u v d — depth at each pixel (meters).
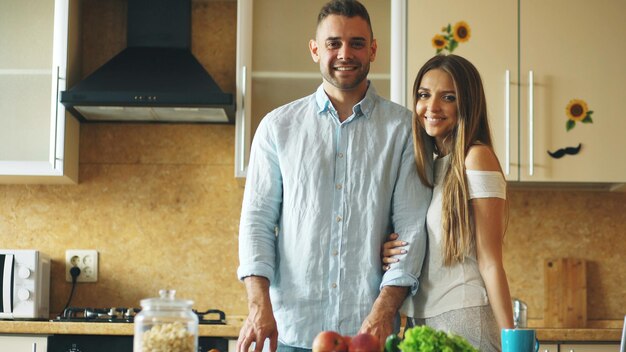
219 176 4.32
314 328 2.45
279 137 2.56
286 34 4.10
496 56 3.98
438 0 3.99
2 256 3.92
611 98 3.98
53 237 4.28
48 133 4.00
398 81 3.96
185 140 4.33
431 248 2.44
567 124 3.97
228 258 4.28
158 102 3.89
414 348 1.55
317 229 2.47
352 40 2.48
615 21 4.00
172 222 4.30
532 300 4.29
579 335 3.63
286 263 2.50
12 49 4.03
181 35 4.25
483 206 2.40
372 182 2.50
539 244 4.32
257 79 4.07
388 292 2.39
